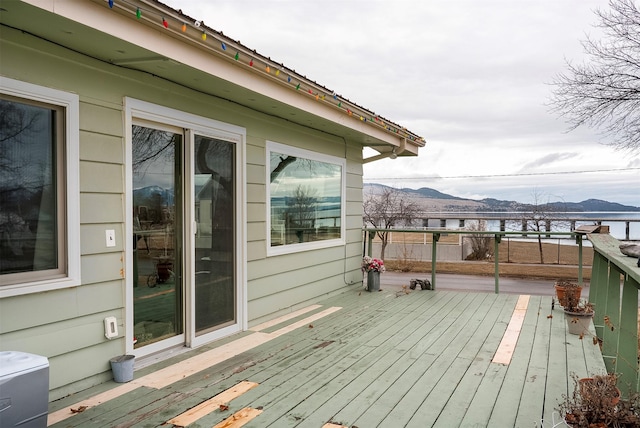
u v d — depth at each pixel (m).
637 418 2.26
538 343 4.29
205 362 3.67
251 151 4.89
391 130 6.93
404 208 19.69
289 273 5.67
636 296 3.21
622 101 9.71
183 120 3.91
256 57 3.72
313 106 5.02
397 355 3.89
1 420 1.97
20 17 2.38
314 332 4.68
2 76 2.57
